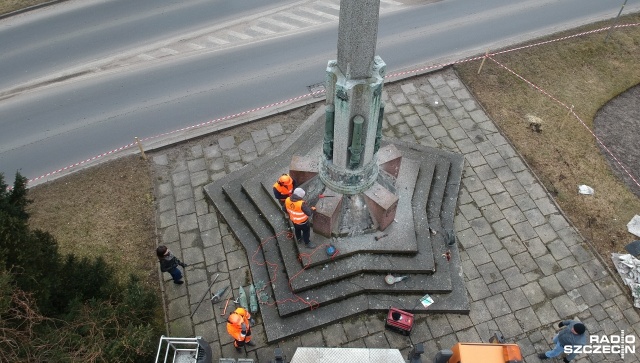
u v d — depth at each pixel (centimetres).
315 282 1112
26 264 888
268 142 1484
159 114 1588
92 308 949
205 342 953
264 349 1064
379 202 1137
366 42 880
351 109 983
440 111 1572
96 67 1766
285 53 1797
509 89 1647
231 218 1284
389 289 1123
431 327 1095
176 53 1814
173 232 1280
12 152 1488
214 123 1548
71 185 1395
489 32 1877
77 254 1234
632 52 1816
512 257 1218
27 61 1802
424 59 1761
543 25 1914
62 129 1551
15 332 787
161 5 2058
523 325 1102
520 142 1482
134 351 897
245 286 1166
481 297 1147
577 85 1686
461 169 1387
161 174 1416
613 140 1527
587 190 1366
